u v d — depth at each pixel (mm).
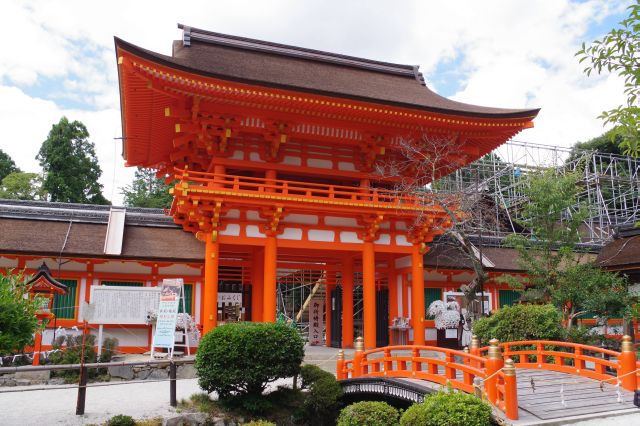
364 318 25781
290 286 50719
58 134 59938
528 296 23938
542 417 12039
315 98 22656
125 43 19016
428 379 15734
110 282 24609
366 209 25125
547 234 24969
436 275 30562
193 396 15320
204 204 23125
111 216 26438
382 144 26781
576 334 20844
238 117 23750
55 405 14602
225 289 30875
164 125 25312
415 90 31312
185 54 26094
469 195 30703
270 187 24297
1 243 22750
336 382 16516
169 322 19484
